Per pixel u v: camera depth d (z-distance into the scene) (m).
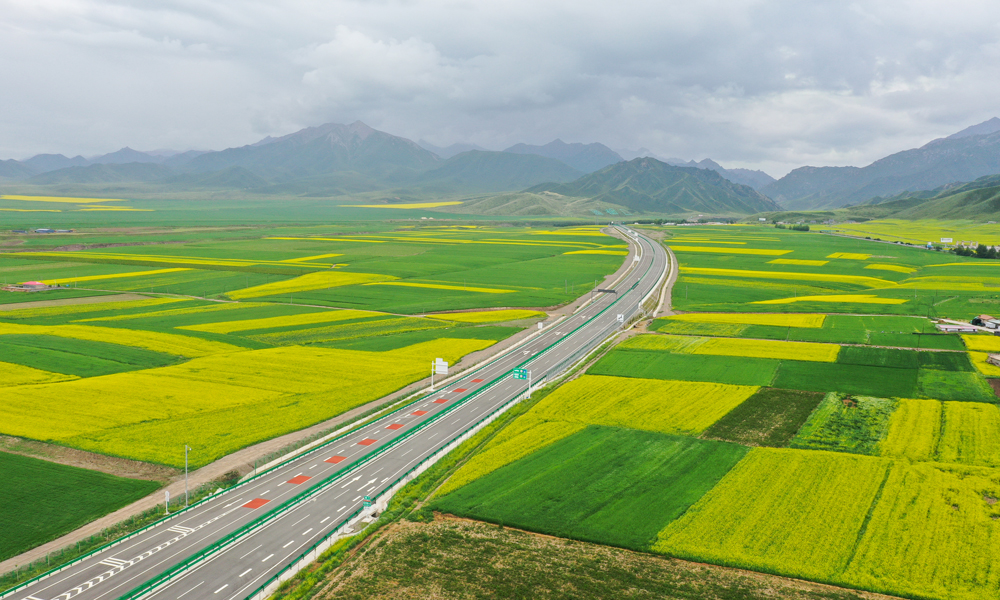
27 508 76.88
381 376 128.50
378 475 86.06
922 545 66.88
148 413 106.06
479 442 96.31
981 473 82.12
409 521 73.88
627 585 62.00
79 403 109.88
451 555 67.12
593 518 73.12
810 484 79.94
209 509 77.06
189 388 118.81
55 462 88.38
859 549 66.50
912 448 90.00
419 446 95.31
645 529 70.81
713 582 62.19
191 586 62.34
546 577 63.25
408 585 62.38
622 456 88.88
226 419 104.12
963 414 102.75
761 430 97.75
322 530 72.81
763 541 68.31
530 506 75.94
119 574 64.06
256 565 66.06
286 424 102.44
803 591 60.62
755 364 133.25
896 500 75.62
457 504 76.75
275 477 85.31
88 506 77.62
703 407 108.12
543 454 89.94
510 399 114.19
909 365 131.00
